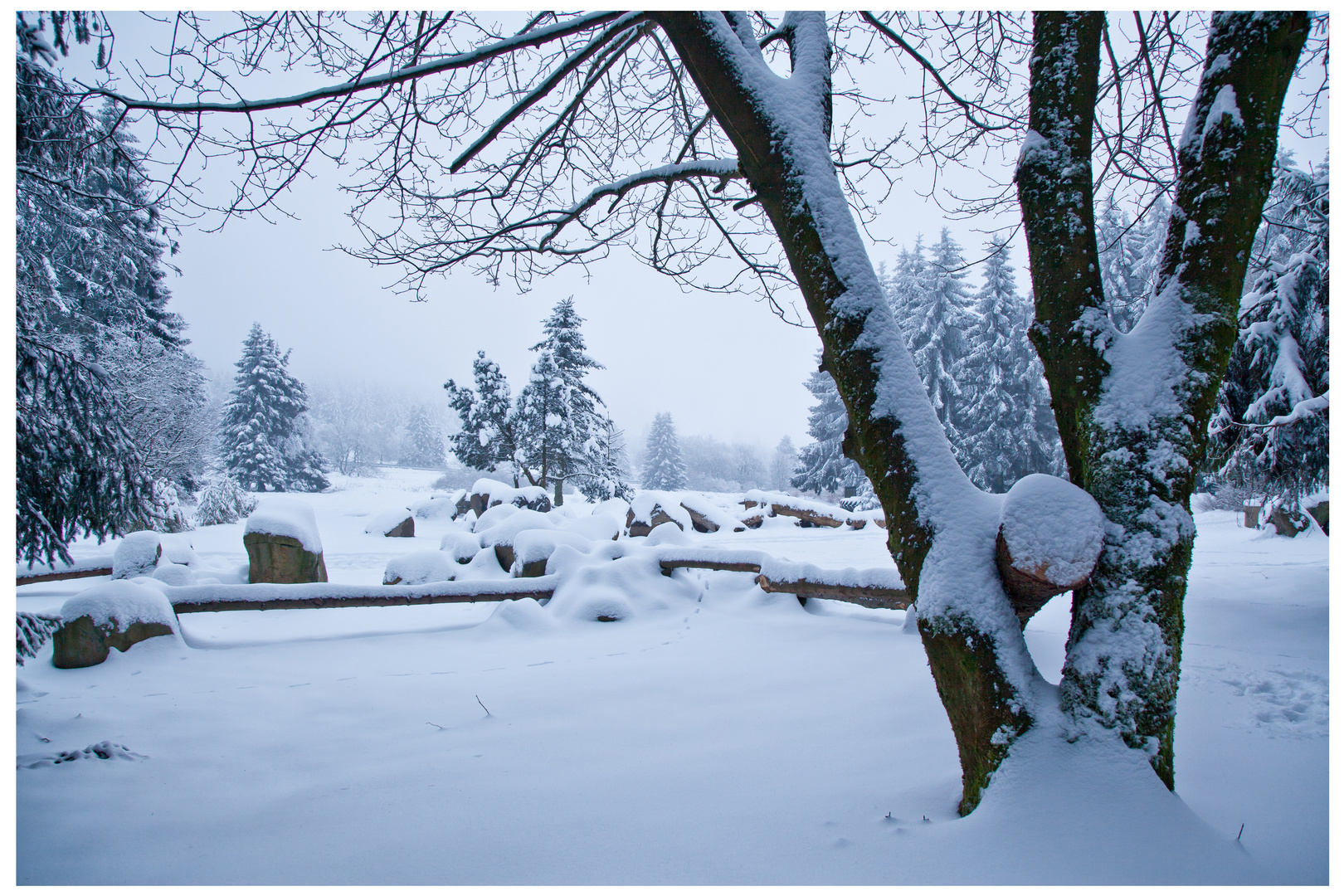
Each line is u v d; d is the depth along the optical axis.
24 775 2.90
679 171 3.60
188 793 2.78
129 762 3.10
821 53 2.93
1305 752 2.70
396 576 7.73
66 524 4.50
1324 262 5.98
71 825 2.45
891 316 2.58
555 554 7.18
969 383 28.28
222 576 7.92
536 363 25.42
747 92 2.70
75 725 3.59
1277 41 2.17
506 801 2.60
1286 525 12.09
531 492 20.05
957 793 2.39
